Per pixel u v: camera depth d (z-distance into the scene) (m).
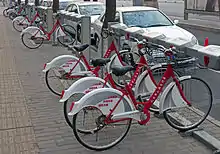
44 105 5.68
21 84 7.00
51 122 4.92
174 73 4.35
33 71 8.15
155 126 4.71
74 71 5.77
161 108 4.28
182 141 4.26
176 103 4.34
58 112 5.34
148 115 4.26
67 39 11.13
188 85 4.49
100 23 9.09
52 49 11.24
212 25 18.12
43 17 13.52
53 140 4.32
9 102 5.84
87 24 7.70
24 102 5.84
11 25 20.42
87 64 5.79
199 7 20.00
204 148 4.06
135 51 5.38
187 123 4.48
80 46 5.73
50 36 11.72
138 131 4.56
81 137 4.16
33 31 11.39
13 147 4.13
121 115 4.06
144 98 4.58
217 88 6.36
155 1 17.92
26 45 11.52
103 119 4.06
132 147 4.13
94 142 4.18
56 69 6.02
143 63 4.71
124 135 4.23
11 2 41.00
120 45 5.96
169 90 4.27
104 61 4.57
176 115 4.62
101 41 6.77
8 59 9.70
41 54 10.42
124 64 5.68
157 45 4.65
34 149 4.08
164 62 5.01
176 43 4.09
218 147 3.93
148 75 4.60
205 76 6.88
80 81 4.42
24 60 9.52
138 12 9.51
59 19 11.19
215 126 4.61
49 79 6.21
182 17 24.28
